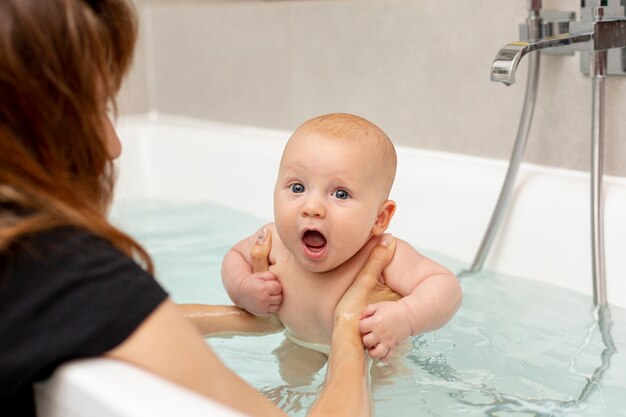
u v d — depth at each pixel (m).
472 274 1.45
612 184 1.38
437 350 1.14
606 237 1.32
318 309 1.10
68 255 0.62
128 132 2.17
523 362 1.10
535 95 1.40
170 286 1.43
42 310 0.61
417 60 1.71
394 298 1.09
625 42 1.30
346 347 0.96
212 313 1.14
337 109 1.90
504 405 0.98
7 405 0.66
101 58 0.65
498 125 1.59
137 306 0.63
